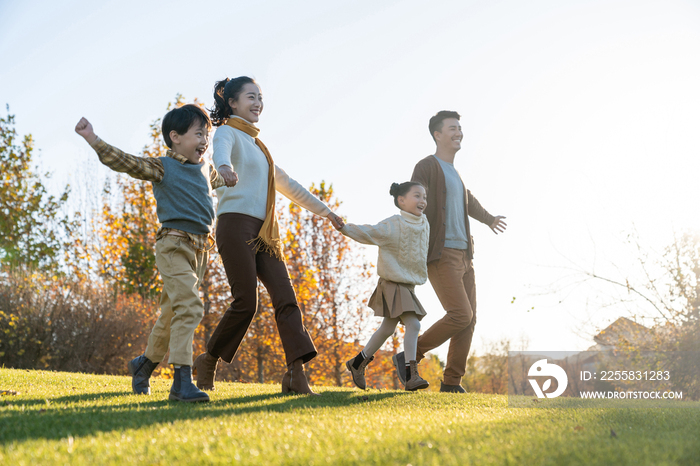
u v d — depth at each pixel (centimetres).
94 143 266
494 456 151
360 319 1462
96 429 186
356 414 237
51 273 1297
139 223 1382
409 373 411
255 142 372
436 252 468
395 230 414
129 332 1209
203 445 159
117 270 1332
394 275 411
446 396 352
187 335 286
